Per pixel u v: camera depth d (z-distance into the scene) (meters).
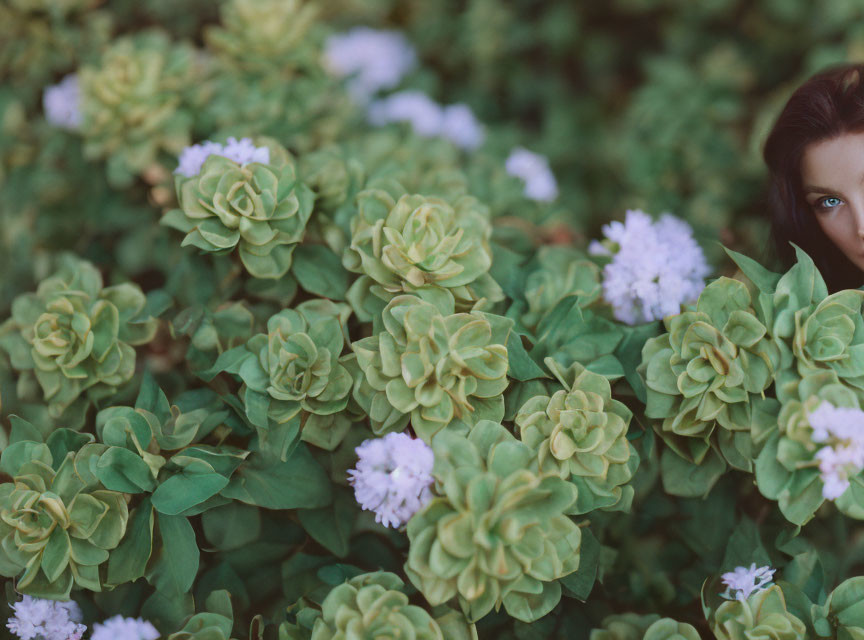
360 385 0.61
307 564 0.63
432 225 0.62
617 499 0.59
